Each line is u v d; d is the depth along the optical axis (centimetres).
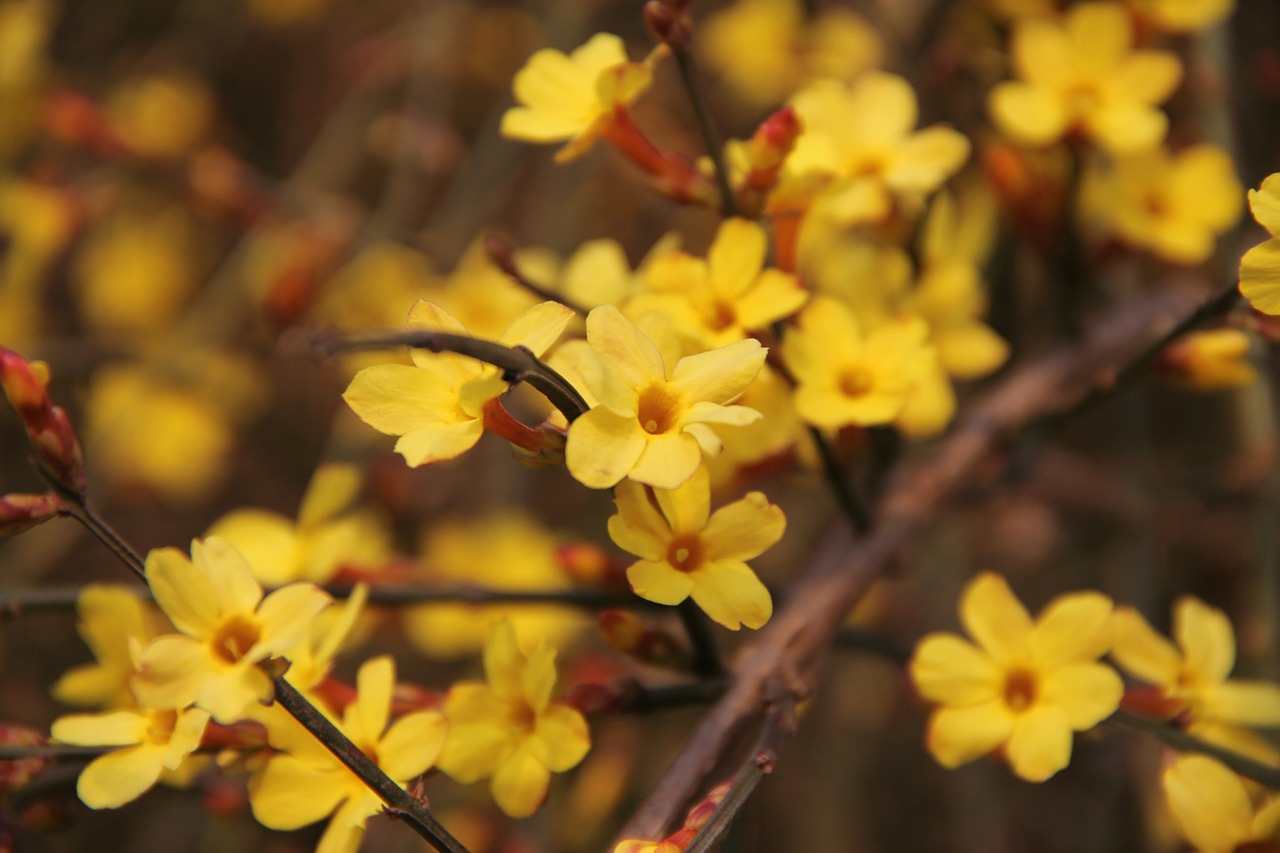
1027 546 60
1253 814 36
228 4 80
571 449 33
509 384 33
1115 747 55
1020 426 43
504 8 78
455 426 34
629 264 70
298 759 36
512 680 36
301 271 57
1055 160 44
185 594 35
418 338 32
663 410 34
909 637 59
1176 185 44
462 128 78
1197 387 40
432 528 59
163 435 64
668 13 37
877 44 56
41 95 61
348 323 59
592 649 54
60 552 61
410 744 36
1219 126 47
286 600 35
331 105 82
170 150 60
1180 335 39
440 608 44
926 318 43
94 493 62
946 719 37
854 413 38
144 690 34
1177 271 53
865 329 42
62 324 77
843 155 41
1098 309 49
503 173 71
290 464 73
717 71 70
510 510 53
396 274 60
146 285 72
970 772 54
